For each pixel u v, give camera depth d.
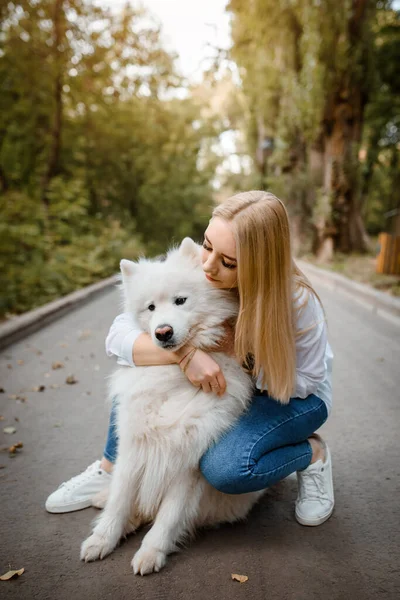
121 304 2.74
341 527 2.41
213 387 2.17
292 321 2.23
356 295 9.35
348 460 3.09
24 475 2.96
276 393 2.24
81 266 11.82
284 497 2.72
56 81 15.55
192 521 2.29
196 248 2.41
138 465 2.25
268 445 2.22
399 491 2.72
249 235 2.12
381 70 22.41
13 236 9.80
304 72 15.14
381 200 33.09
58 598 1.96
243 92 19.91
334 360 5.23
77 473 2.98
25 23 14.14
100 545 2.21
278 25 16.30
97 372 5.06
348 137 15.17
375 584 2.01
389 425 3.59
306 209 16.86
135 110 21.88
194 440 2.15
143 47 15.73
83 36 14.88
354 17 14.48
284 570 2.10
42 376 4.93
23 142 18.00
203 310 2.29
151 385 2.23
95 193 23.14
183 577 2.07
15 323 6.64
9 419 3.82
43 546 2.31
